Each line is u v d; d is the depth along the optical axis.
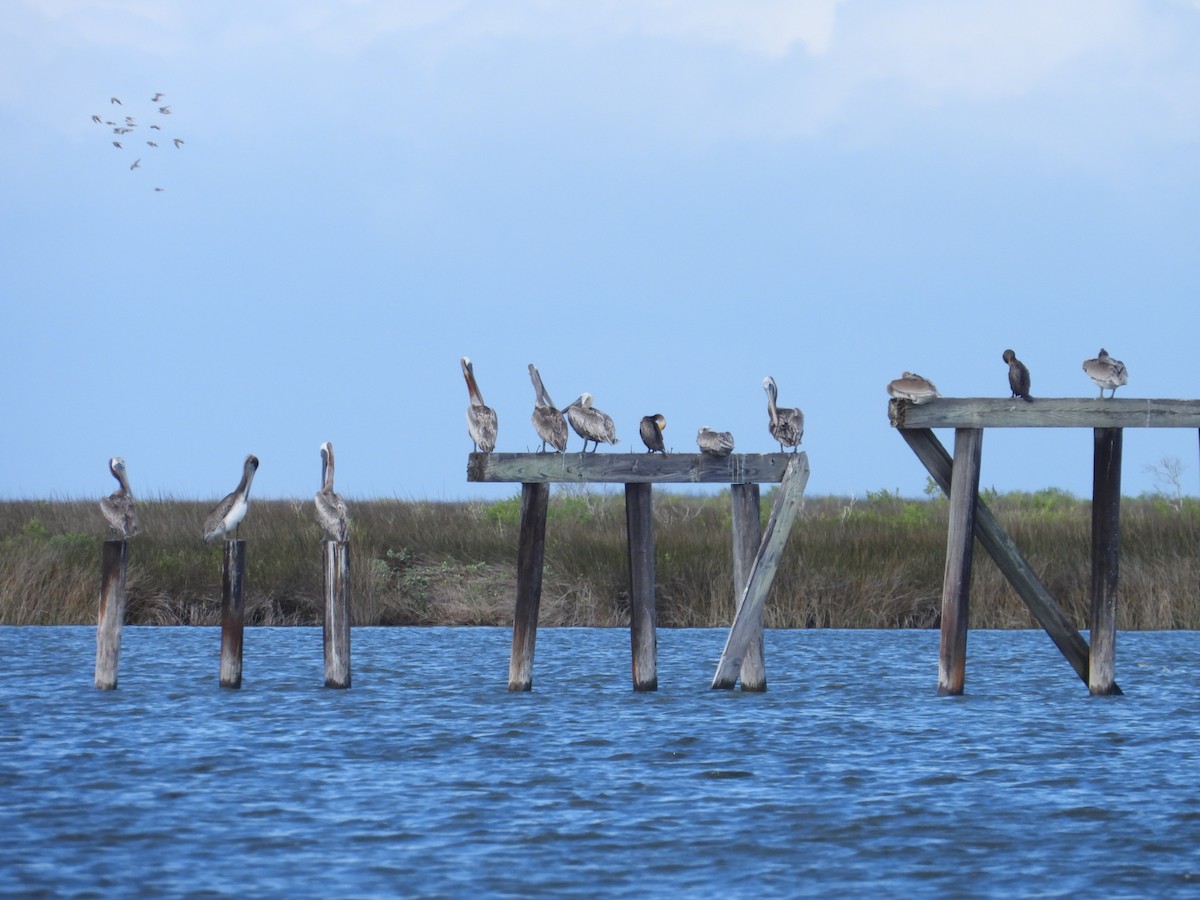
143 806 14.69
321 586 32.56
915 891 12.09
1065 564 32.47
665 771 16.38
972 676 24.38
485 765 16.69
